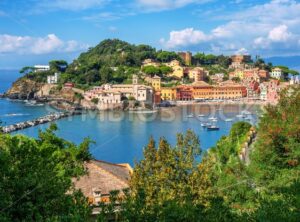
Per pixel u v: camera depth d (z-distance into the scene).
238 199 29.44
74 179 33.19
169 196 27.69
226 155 53.78
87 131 172.88
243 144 53.31
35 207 18.94
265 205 21.03
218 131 167.38
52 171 22.27
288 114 34.16
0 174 20.03
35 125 196.50
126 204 19.05
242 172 32.81
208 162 33.81
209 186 30.52
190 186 30.00
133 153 126.56
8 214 18.19
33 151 23.22
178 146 33.97
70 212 19.27
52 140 32.28
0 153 21.44
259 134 36.31
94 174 34.34
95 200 30.27
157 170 32.38
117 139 151.25
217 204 26.47
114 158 120.06
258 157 33.28
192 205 21.25
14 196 19.33
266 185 30.73
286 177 29.61
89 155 33.25
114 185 33.44
